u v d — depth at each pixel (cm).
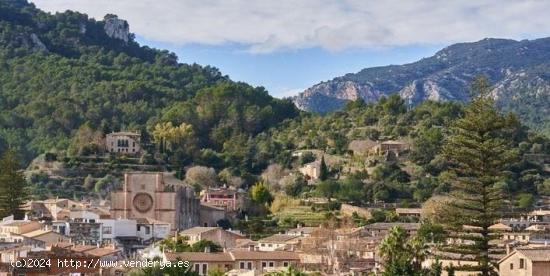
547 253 15888
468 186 17000
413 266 16238
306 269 19850
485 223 16838
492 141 16950
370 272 18538
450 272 16500
